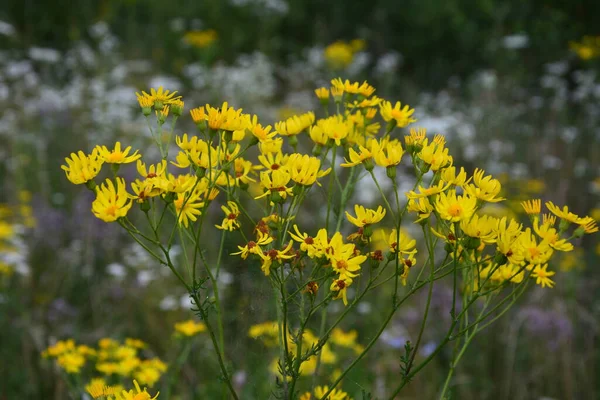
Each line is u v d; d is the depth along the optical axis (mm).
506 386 3350
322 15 11086
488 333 3645
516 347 3604
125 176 5059
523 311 3609
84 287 4188
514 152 6320
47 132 6141
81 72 7988
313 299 1456
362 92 1800
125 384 2672
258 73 7516
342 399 1780
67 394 3100
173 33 9828
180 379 3121
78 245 4289
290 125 1721
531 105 7805
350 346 2771
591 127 7277
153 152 5617
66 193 5375
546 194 5324
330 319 3623
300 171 1508
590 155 6570
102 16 10086
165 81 7582
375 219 1483
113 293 4012
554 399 3412
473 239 1372
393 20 10812
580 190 5766
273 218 1523
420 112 6938
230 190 1654
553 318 3541
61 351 2438
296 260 1483
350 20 11039
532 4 9898
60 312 3771
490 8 9984
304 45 10805
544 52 9445
